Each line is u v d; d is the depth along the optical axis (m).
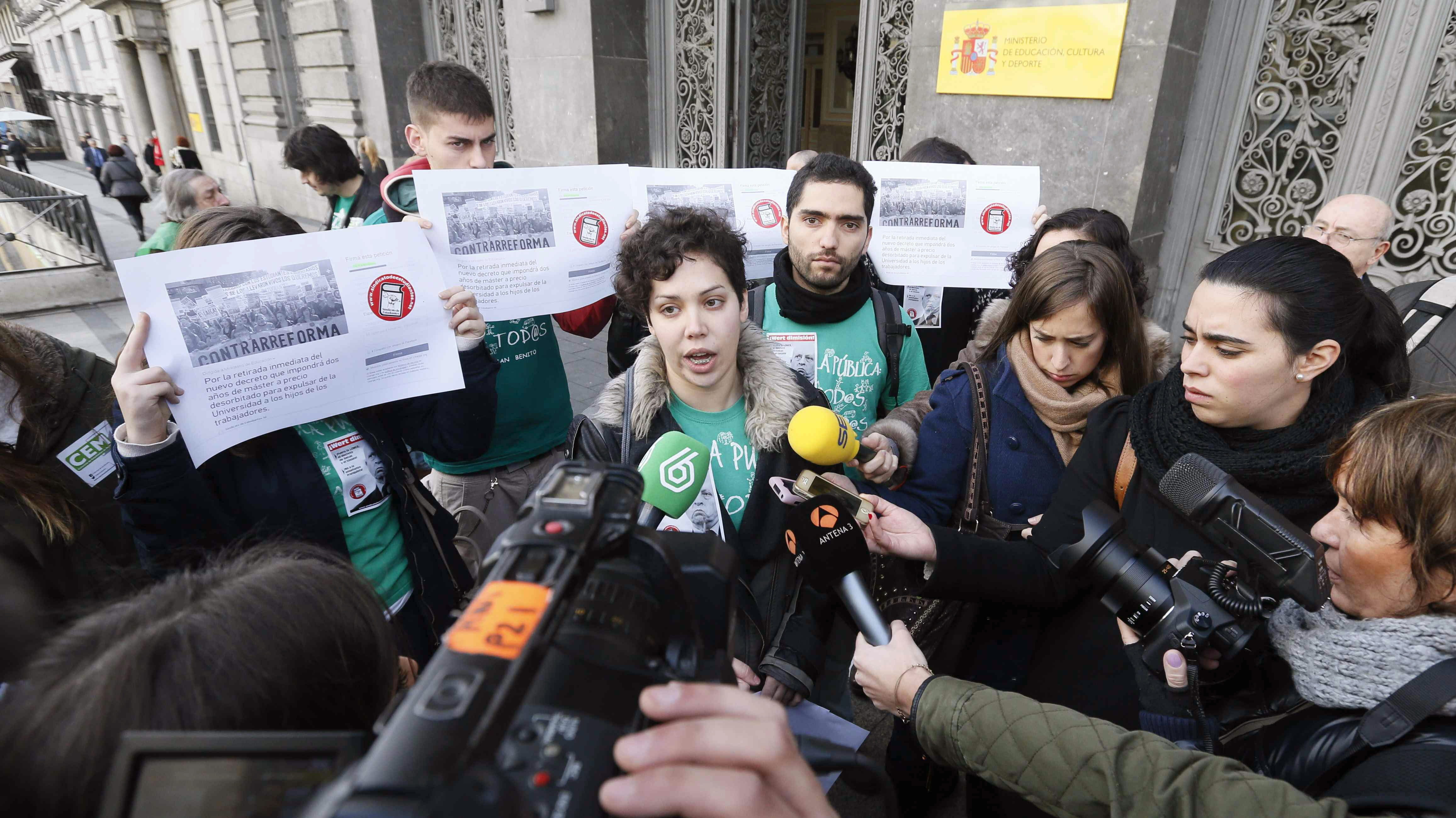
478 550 2.48
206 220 1.44
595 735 0.46
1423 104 3.14
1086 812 0.84
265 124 11.59
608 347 2.65
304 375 1.40
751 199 2.55
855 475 1.78
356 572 0.73
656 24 6.19
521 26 6.62
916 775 1.80
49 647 0.61
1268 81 3.54
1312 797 0.77
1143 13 3.38
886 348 2.14
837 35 7.71
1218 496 0.96
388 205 2.48
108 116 24.84
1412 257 3.31
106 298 7.49
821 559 1.11
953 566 1.27
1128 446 1.29
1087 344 1.47
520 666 0.41
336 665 0.64
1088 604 1.26
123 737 0.47
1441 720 0.69
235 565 0.70
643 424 1.39
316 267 1.40
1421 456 0.70
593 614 0.57
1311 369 1.03
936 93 4.25
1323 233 2.46
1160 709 0.98
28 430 1.44
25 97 34.59
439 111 2.48
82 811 0.52
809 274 2.07
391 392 1.52
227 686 0.56
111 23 18.05
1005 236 2.48
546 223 2.16
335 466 1.52
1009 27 3.83
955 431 1.62
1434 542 0.70
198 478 1.34
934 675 1.04
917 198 2.48
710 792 0.40
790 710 1.31
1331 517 0.83
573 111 6.39
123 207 11.41
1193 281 4.00
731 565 0.70
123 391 1.21
